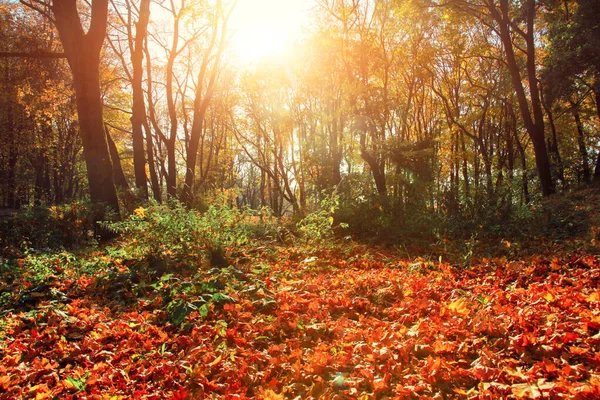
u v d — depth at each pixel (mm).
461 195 11211
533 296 4254
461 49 24094
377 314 4395
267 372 3156
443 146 27922
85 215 9797
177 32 17969
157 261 6586
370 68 20906
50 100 21984
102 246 9477
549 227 9453
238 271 5965
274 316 4398
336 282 5629
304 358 3355
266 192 51094
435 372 2871
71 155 36812
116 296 5402
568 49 17078
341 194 12055
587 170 25406
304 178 23062
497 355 3047
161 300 4965
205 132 36812
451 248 8617
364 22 19875
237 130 34781
